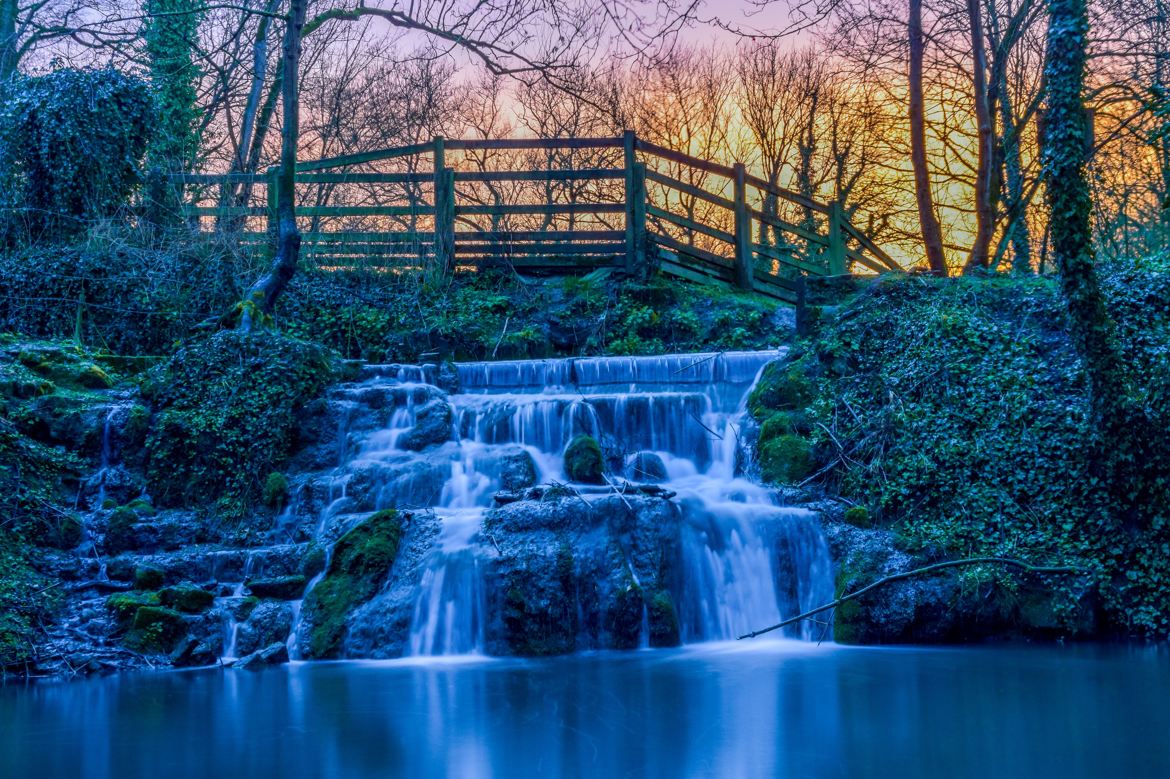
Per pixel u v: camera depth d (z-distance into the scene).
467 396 13.51
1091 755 5.85
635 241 17.83
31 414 12.23
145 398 12.73
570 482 11.80
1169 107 11.27
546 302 17.34
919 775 5.52
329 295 17.12
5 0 20.53
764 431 12.34
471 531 10.21
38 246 17.42
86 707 7.51
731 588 10.34
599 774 5.64
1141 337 11.38
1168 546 10.16
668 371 14.34
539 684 8.12
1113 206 19.17
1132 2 16.61
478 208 18.20
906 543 10.46
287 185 15.27
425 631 9.71
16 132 17.92
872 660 9.02
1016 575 10.06
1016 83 21.50
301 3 15.38
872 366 12.73
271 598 10.12
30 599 9.58
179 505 11.90
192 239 17.48
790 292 18.81
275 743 6.39
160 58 21.11
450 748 6.21
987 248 17.72
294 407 12.83
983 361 11.95
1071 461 10.81
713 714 7.02
